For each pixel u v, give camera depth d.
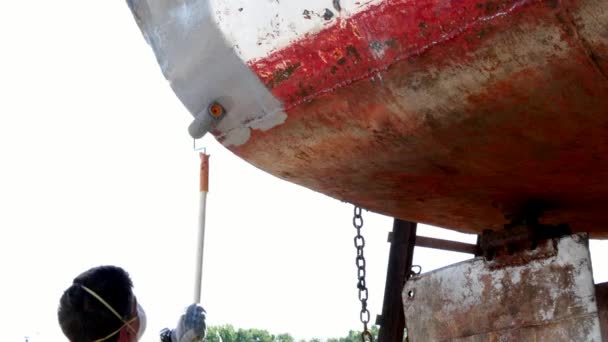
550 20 2.47
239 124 3.31
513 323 3.28
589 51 2.47
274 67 3.08
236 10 3.12
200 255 3.28
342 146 3.21
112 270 2.04
